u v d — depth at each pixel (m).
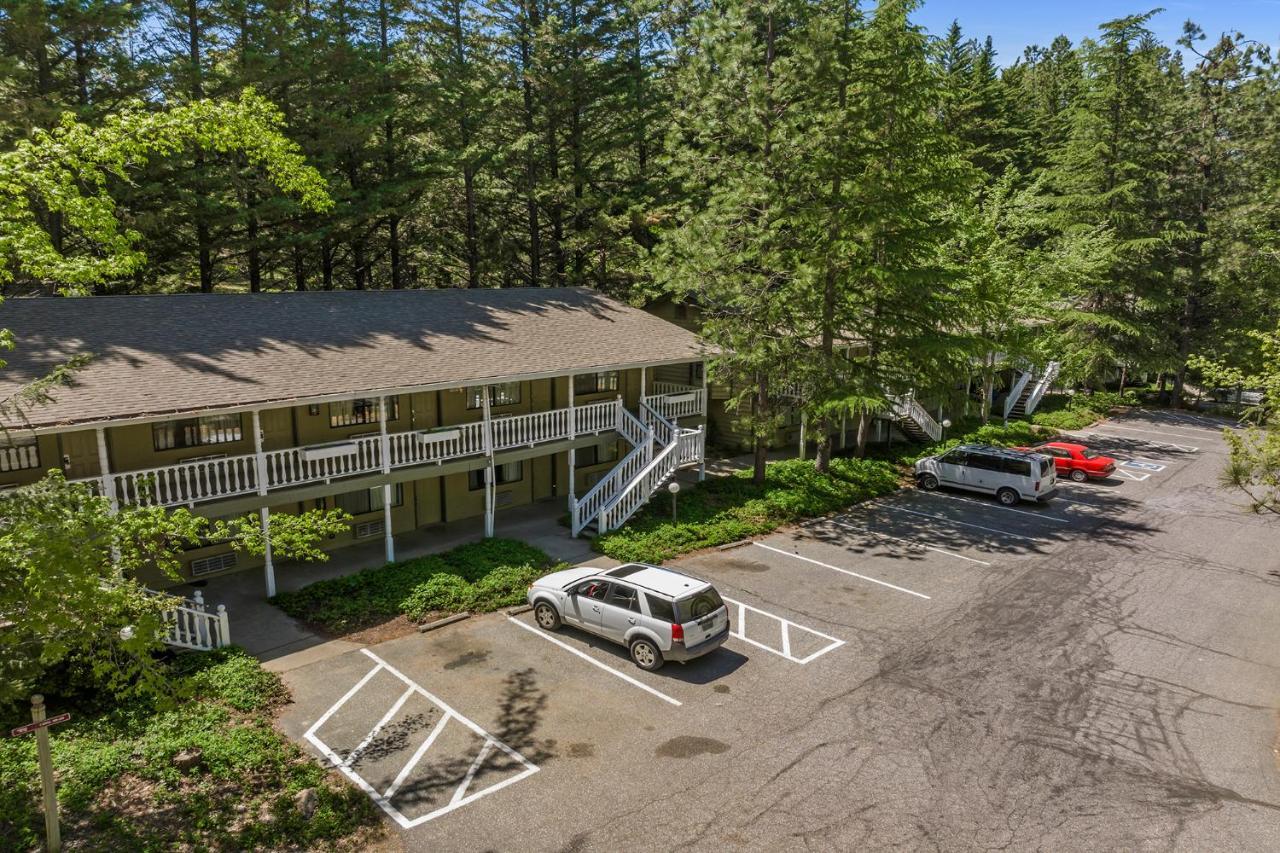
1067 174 43.03
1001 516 23.39
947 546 20.52
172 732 10.77
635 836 9.20
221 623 13.52
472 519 21.98
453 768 10.50
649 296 31.09
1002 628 15.32
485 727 11.55
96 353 14.55
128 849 8.52
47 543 6.81
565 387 23.75
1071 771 10.66
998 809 9.80
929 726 11.72
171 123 8.78
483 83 32.34
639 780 10.28
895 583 17.75
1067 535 21.53
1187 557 19.75
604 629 14.02
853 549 20.19
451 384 17.66
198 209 24.58
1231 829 9.50
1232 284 40.41
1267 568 18.95
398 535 20.47
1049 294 32.16
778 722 11.77
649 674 13.28
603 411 22.05
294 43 26.08
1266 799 10.12
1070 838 9.29
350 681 12.91
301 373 16.12
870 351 24.97
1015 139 59.25
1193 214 41.41
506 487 23.12
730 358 23.19
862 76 21.50
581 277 38.00
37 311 15.73
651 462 22.14
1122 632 15.20
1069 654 14.23
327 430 18.56
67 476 14.70
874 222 21.11
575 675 13.21
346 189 27.67
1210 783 10.45
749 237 22.91
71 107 21.75
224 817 9.20
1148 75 40.59
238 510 15.34
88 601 7.29
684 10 35.34
